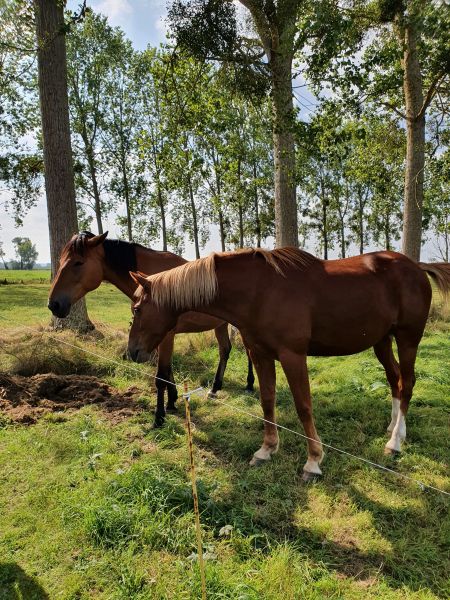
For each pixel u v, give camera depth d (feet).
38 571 7.45
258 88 21.68
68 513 8.87
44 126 24.04
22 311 42.63
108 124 77.92
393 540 8.24
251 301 10.34
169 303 10.79
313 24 16.15
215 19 18.67
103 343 22.49
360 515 8.96
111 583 7.14
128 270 15.12
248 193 80.43
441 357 21.40
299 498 9.77
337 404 15.08
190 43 19.39
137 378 18.72
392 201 72.08
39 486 10.03
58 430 13.15
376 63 17.42
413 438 12.69
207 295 10.48
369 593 6.94
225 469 11.06
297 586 6.89
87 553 7.83
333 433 13.10
